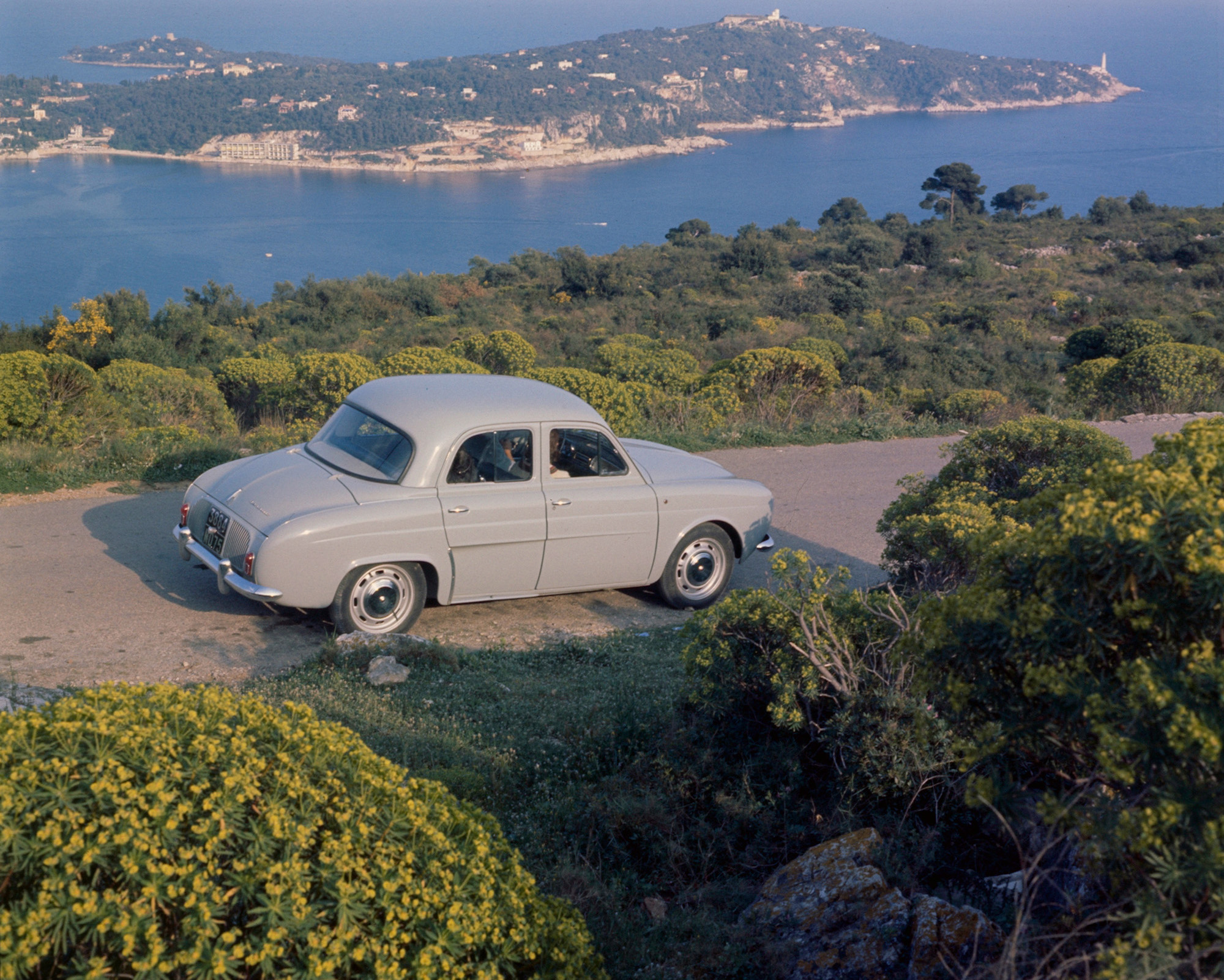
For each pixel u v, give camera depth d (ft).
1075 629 9.04
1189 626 8.54
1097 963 9.01
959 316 211.41
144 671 20.04
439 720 18.06
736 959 11.56
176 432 38.81
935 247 367.25
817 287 264.72
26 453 33.58
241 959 7.55
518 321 207.31
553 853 14.10
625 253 426.92
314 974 7.73
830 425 55.01
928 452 51.26
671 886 14.10
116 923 7.16
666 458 28.27
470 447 23.25
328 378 54.08
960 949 10.71
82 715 8.39
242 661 21.12
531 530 23.97
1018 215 611.47
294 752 9.23
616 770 16.53
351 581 22.29
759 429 51.57
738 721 16.85
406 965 8.52
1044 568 9.48
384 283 291.79
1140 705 8.03
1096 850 8.71
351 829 8.73
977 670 9.95
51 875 7.22
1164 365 74.69
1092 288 274.77
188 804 7.89
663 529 26.16
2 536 27.37
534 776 16.37
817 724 16.21
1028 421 30.66
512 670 21.56
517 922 9.48
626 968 11.72
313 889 8.35
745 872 14.37
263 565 21.06
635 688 19.95
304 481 22.74
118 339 124.77
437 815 9.81
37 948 7.01
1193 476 9.20
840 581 18.11
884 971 11.04
